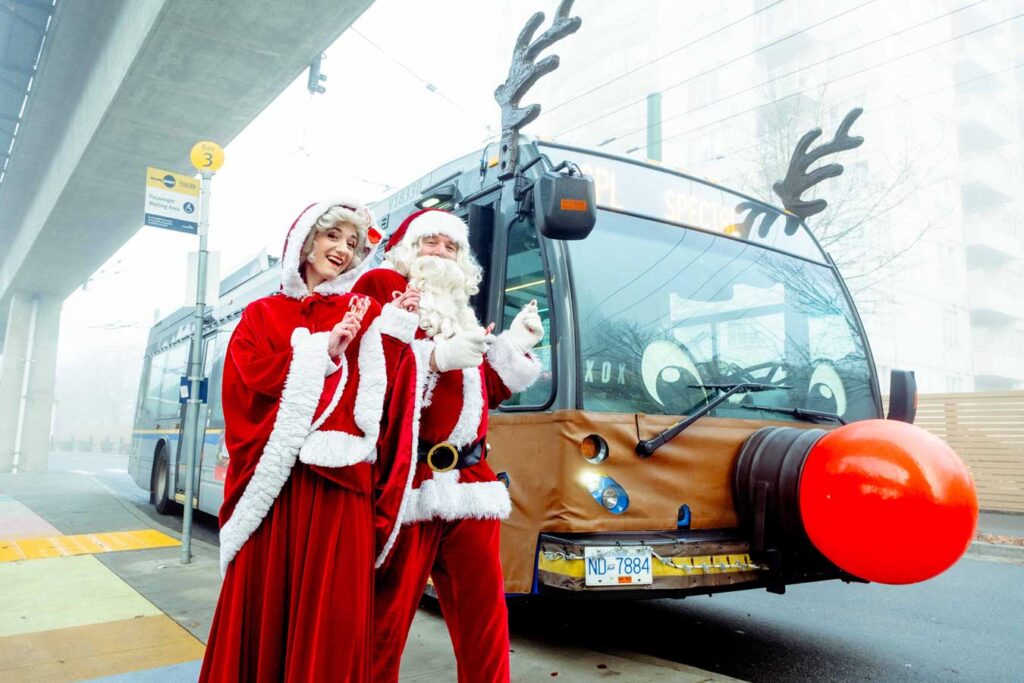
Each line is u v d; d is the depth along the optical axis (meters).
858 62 28.39
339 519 2.04
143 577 5.98
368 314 2.24
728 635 4.78
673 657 4.29
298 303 2.24
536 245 4.22
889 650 4.45
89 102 15.65
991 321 35.47
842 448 3.45
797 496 3.63
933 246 30.25
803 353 4.82
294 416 2.01
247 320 2.20
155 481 11.19
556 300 3.95
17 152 20.42
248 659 1.99
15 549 7.38
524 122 4.25
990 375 33.09
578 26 3.94
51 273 26.27
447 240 2.72
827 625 5.06
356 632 1.98
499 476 4.03
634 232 4.41
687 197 4.76
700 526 3.89
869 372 5.14
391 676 2.34
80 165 16.83
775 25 31.05
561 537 3.58
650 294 4.27
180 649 4.01
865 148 27.19
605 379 3.90
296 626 1.95
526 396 4.04
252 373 2.06
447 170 5.36
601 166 4.48
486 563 2.48
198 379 6.89
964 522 3.19
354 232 2.31
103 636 4.25
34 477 19.92
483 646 2.46
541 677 3.61
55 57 15.63
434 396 2.46
